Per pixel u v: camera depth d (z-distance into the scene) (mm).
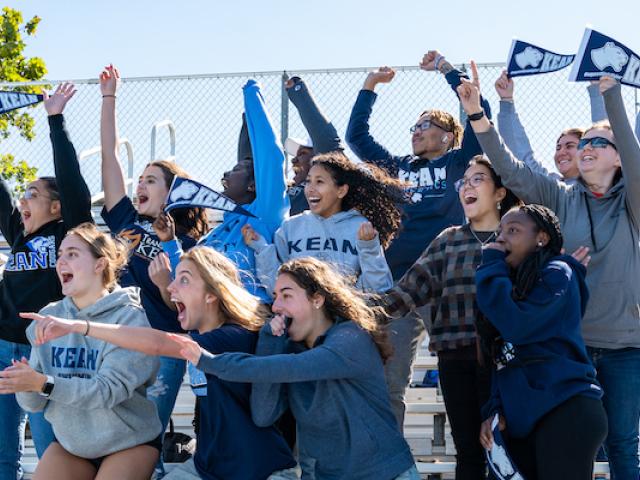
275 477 3992
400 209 5309
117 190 5355
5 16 18312
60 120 5137
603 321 4562
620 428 4535
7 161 9641
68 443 4223
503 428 4023
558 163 5688
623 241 4578
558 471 3816
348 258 4969
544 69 5148
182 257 4293
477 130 4660
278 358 3861
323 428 4020
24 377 3938
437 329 4781
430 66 5723
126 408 4266
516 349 4012
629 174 4492
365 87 6055
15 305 4988
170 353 3881
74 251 4398
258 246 5172
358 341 4020
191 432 6219
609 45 4562
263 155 5398
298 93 5934
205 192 4891
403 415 5113
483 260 4152
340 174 5113
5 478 4934
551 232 4098
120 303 4359
